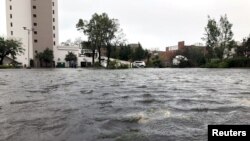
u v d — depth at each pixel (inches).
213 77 585.0
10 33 2984.7
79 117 153.3
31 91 290.8
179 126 134.0
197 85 372.5
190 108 182.1
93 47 2365.9
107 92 281.0
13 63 2591.0
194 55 2573.8
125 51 3422.7
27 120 146.3
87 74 776.9
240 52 1836.9
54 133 121.3
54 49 3233.3
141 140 112.0
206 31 1822.1
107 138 114.1
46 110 174.9
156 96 246.8
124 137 115.7
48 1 3139.8
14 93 271.0
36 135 118.4
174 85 374.9
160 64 2310.5
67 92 280.8
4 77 609.3
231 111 169.9
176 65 2188.7
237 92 277.7
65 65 3206.2
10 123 139.7
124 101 214.8
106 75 713.0
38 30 3112.7
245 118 149.8
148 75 704.4
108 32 2326.5
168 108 182.4
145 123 139.8
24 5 3014.3
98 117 153.2
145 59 3395.7
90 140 111.3
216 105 193.8
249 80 476.1
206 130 126.6
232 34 1772.9
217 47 1807.3
